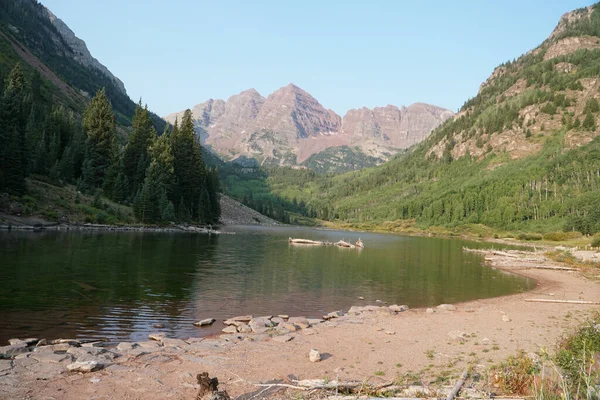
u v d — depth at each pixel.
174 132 123.44
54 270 34.75
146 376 13.55
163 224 98.19
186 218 114.12
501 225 175.38
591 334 15.79
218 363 15.52
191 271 40.28
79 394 11.66
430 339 20.67
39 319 20.95
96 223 81.44
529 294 36.97
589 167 193.75
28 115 111.19
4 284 28.34
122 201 100.38
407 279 44.25
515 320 25.75
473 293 37.00
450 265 59.81
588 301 33.09
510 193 192.62
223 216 183.25
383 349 18.61
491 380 13.36
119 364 14.68
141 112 117.56
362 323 24.03
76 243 54.38
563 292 38.50
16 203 70.31
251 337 19.70
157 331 20.38
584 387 10.91
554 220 158.38
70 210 80.69
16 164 72.94
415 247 98.75
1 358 14.59
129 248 54.19
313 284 37.94
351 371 15.19
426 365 16.14
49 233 64.12
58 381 12.56
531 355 15.80
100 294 27.50
